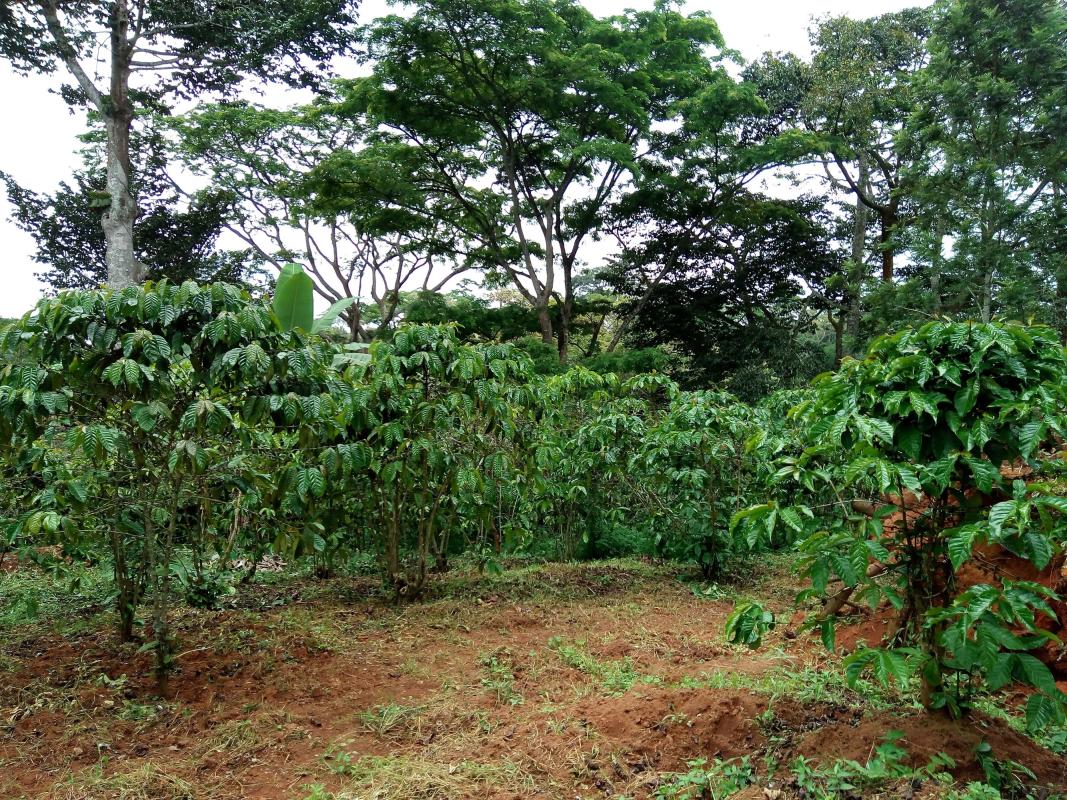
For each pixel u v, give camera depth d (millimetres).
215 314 3238
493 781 2709
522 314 16484
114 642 4262
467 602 5320
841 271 18750
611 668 4000
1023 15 11805
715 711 3004
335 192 15508
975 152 12453
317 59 14734
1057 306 11516
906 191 14141
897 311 13445
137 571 4242
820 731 2820
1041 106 11852
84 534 4008
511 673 3938
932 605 2730
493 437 5551
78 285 20047
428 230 17562
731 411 6168
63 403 3121
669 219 17891
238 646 4188
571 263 17938
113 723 3234
